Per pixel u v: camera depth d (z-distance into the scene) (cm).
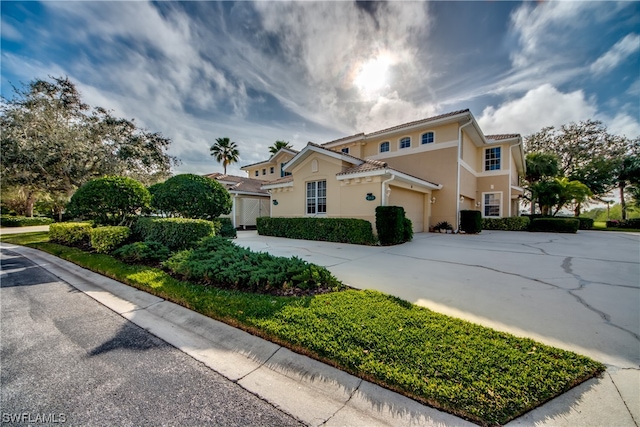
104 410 207
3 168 1451
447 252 854
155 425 192
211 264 514
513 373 221
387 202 1134
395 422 191
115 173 1655
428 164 1591
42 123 1509
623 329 312
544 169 2367
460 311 366
